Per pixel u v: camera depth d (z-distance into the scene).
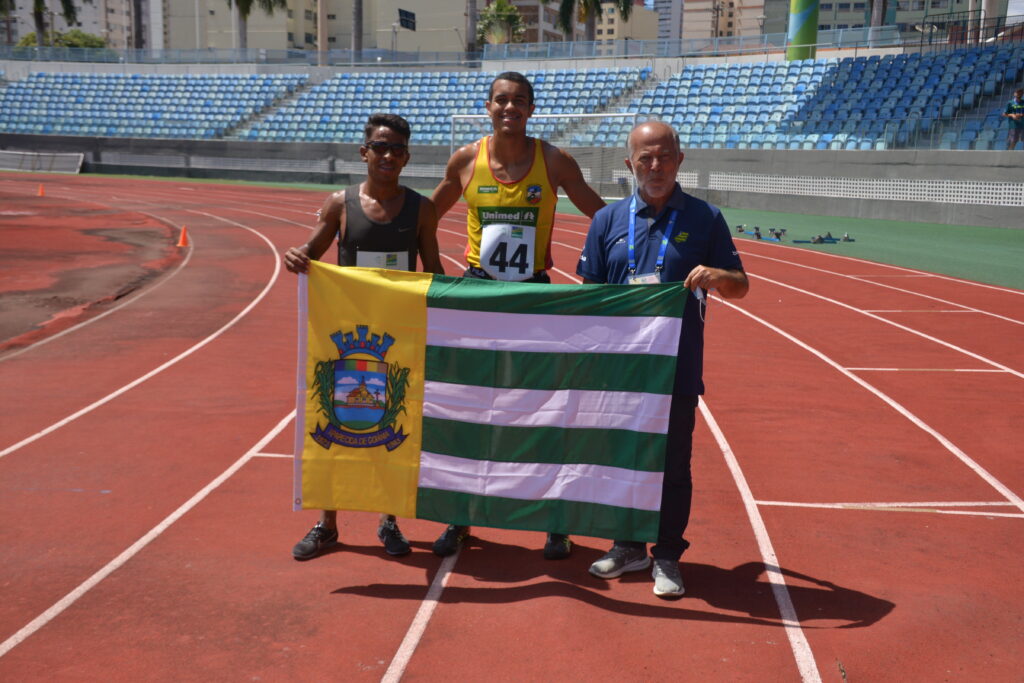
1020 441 5.88
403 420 3.90
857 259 15.14
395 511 3.92
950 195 20.61
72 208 23.22
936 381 7.49
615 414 3.70
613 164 27.03
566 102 31.33
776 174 23.95
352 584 3.73
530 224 4.20
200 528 4.30
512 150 4.10
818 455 5.57
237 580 3.75
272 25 68.25
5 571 3.80
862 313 10.54
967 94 23.14
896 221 21.39
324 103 35.91
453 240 18.39
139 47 48.41
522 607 3.53
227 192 30.16
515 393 3.80
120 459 5.29
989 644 3.29
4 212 21.59
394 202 4.05
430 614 3.46
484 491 3.85
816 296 11.66
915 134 21.92
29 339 8.67
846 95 25.48
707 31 106.62
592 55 33.62
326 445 3.95
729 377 7.58
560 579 3.81
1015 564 4.03
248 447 5.56
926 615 3.52
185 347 8.42
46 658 3.11
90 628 3.33
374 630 3.33
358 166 33.41
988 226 19.94
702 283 3.50
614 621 3.43
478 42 59.59
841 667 3.10
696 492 4.92
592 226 3.93
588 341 3.71
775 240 17.47
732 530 4.40
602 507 3.73
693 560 4.04
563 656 3.15
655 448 3.63
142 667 3.05
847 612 3.54
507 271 4.22
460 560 4.02
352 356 3.91
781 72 28.14
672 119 27.95
